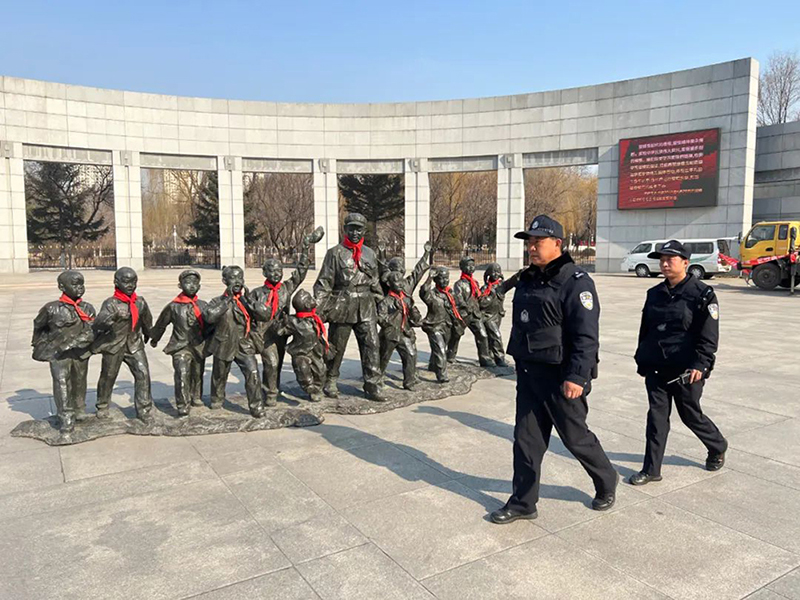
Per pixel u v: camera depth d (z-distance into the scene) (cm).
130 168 2847
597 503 385
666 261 430
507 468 457
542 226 355
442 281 723
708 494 411
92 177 5134
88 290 2055
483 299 794
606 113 2775
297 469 454
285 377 766
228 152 2991
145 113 2852
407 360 672
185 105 2917
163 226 5509
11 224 2656
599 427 561
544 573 310
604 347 993
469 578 305
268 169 3078
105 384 555
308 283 2405
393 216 4550
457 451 495
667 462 473
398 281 652
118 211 2845
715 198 2552
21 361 887
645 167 2700
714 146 2538
